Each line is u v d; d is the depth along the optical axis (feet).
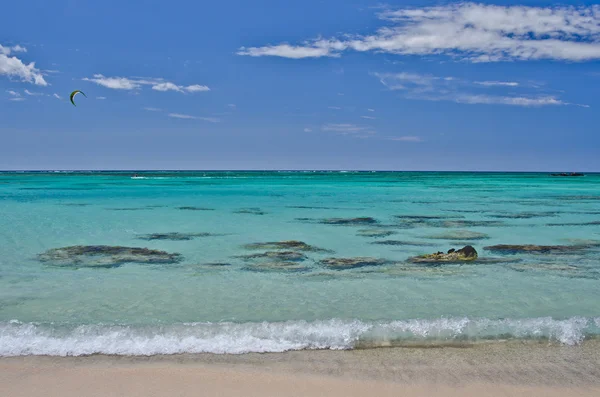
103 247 54.90
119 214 89.20
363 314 32.32
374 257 51.47
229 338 26.78
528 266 47.06
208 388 21.40
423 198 140.97
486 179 373.40
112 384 21.65
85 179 308.60
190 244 58.44
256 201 123.54
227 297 36.19
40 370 22.90
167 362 23.98
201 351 25.27
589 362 24.47
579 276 43.11
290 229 71.31
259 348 25.71
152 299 35.55
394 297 36.32
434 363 24.22
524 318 30.55
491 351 25.70
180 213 91.91
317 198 137.18
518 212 99.40
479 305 34.42
